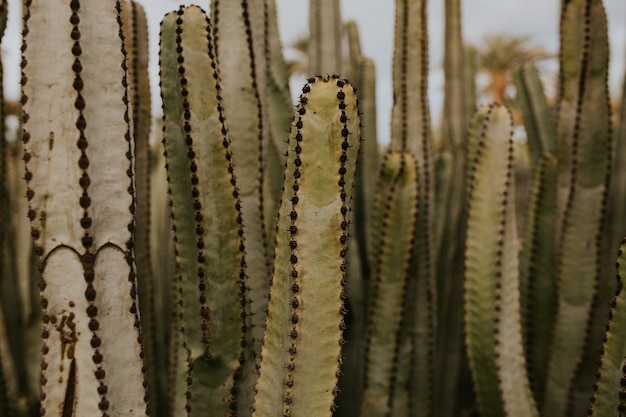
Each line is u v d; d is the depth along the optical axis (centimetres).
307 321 137
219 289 173
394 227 232
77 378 132
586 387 254
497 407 213
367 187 287
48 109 131
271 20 279
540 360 272
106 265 135
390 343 233
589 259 255
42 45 131
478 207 219
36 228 132
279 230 146
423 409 258
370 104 297
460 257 312
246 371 179
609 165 255
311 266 137
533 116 333
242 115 201
